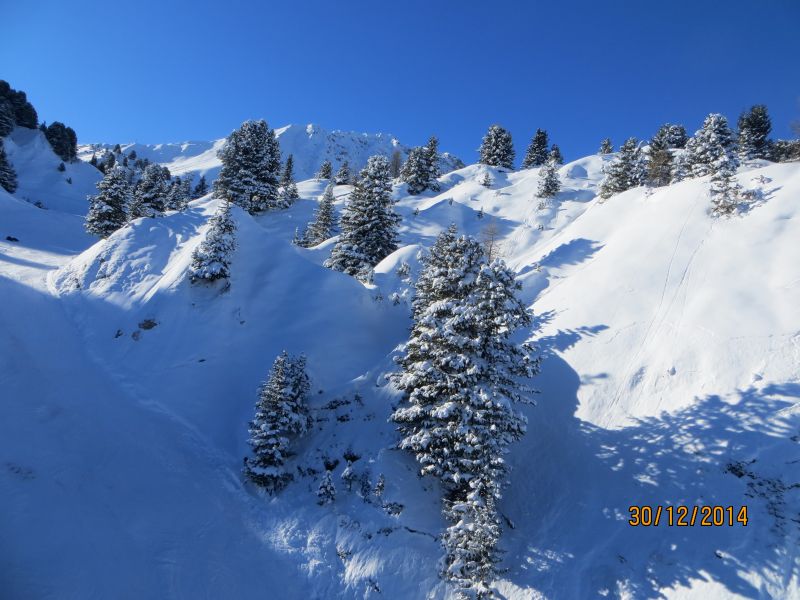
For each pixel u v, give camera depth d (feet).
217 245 79.66
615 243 77.41
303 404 56.70
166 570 38.99
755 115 179.83
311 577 41.16
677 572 34.76
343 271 114.83
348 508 46.01
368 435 53.88
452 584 39.29
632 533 38.73
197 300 78.23
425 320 47.16
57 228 156.56
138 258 91.61
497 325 45.32
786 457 37.29
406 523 43.45
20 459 46.21
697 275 60.23
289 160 235.40
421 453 45.42
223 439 58.18
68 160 324.60
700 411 44.42
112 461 50.52
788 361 44.47
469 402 43.34
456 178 231.91
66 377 64.13
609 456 45.62
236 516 46.91
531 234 147.23
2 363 61.46
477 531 37.45
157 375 67.00
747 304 52.19
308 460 53.26
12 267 103.50
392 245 125.70
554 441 49.62
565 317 64.03
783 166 71.46
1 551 35.88
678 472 40.91
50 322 78.07
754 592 31.45
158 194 141.08
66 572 36.06
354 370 70.69
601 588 36.19
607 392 51.16
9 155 281.54
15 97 327.47
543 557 40.06
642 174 146.41
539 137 274.16
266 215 182.39
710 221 68.80
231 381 66.95
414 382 47.55
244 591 39.11
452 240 53.47
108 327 77.15
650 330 55.26
